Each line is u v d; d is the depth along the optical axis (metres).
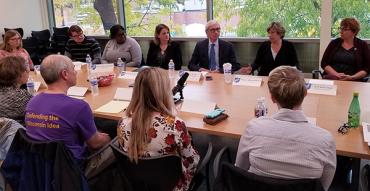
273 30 3.71
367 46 3.46
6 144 1.86
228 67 2.95
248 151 1.40
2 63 2.19
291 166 1.29
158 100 1.55
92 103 2.53
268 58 3.80
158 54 4.09
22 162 1.63
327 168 1.33
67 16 6.70
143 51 6.16
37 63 5.94
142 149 1.53
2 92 2.19
